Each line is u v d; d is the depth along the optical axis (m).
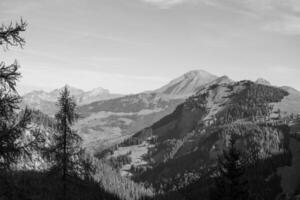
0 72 16.30
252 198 32.50
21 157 17.48
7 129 16.92
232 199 30.77
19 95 16.86
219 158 32.53
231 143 32.59
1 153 16.81
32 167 18.94
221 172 31.80
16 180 18.19
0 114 16.64
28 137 17.62
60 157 33.25
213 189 31.77
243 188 31.36
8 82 16.41
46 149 32.19
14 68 16.52
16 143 17.14
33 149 17.59
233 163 31.64
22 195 18.20
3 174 17.66
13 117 17.19
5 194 17.50
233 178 31.31
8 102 16.55
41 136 18.02
